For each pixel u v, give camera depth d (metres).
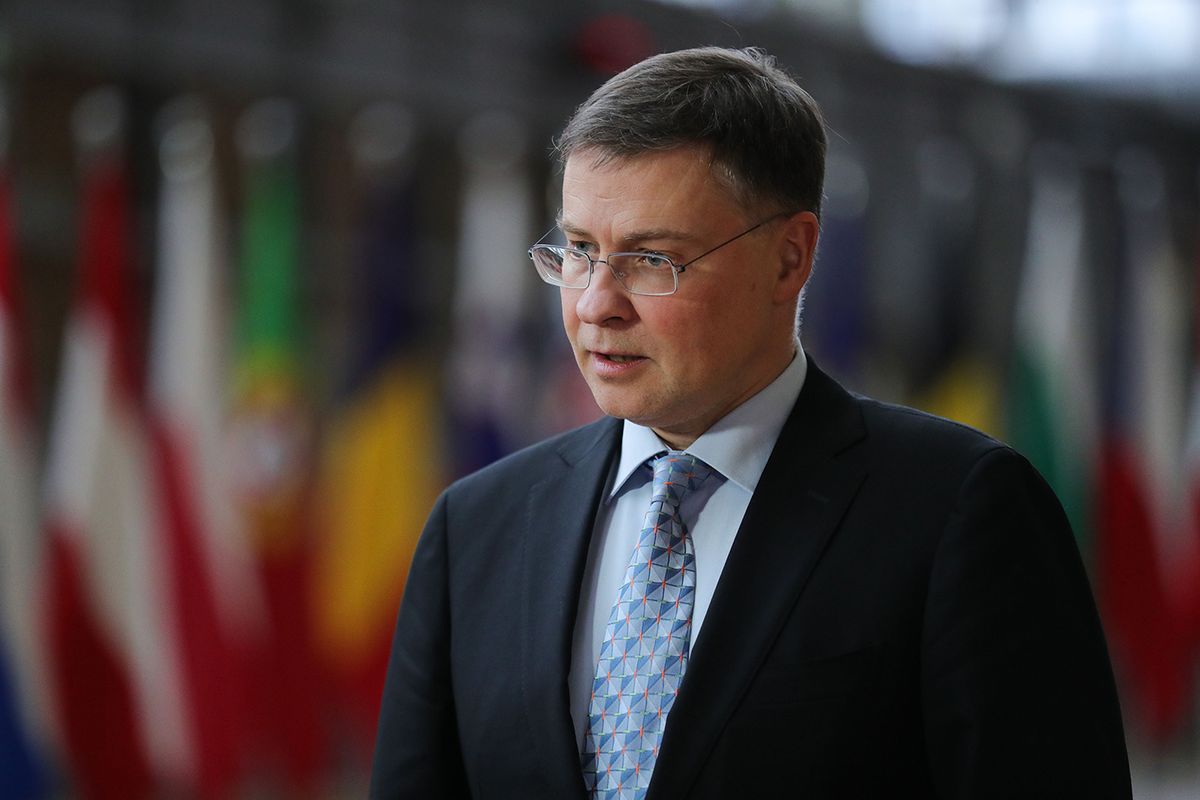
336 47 20.25
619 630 5.10
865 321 25.61
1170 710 28.03
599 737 5.00
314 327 19.97
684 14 23.14
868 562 4.89
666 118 4.83
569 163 5.01
